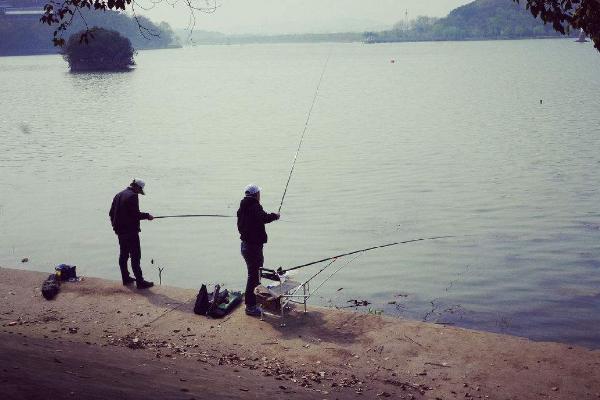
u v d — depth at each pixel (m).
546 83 96.44
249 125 55.88
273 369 6.77
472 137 43.66
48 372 5.22
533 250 18.05
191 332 7.81
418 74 137.12
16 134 50.91
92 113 69.88
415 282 15.63
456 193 25.91
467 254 17.80
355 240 19.50
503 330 12.51
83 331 7.79
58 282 9.34
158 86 119.56
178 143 44.56
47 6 8.01
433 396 6.10
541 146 38.16
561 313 13.35
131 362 6.49
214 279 16.20
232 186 28.34
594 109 58.53
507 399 6.00
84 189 28.12
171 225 21.61
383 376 6.57
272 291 8.39
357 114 63.06
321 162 34.69
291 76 146.25
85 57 173.25
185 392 5.34
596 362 6.66
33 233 20.73
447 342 7.30
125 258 9.34
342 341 7.47
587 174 28.89
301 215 22.83
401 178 29.44
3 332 7.16
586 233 19.58
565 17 7.81
